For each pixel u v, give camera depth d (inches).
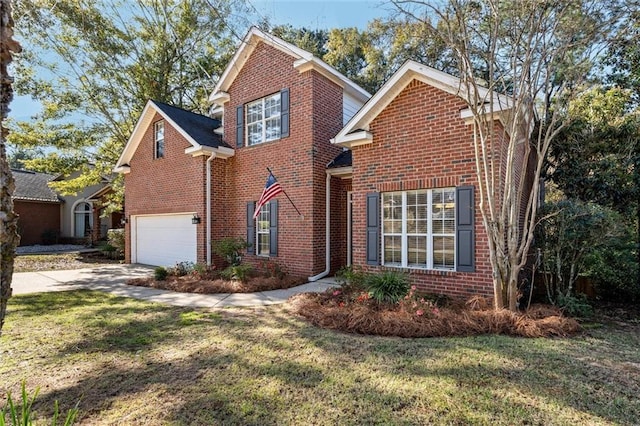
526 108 253.4
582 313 255.1
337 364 172.1
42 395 144.9
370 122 346.3
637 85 386.9
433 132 308.5
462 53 237.1
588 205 277.3
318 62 411.5
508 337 209.8
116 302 311.1
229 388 148.7
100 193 885.2
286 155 433.7
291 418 126.3
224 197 490.0
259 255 459.5
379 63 441.1
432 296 284.4
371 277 294.7
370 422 123.3
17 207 914.7
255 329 229.5
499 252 242.7
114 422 125.0
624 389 145.3
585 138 371.2
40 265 570.6
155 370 167.5
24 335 219.3
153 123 548.1
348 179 449.7
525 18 233.5
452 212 303.0
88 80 696.4
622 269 313.4
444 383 151.0
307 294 320.2
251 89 472.7
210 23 650.8
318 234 417.1
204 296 334.3
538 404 133.9
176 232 514.3
